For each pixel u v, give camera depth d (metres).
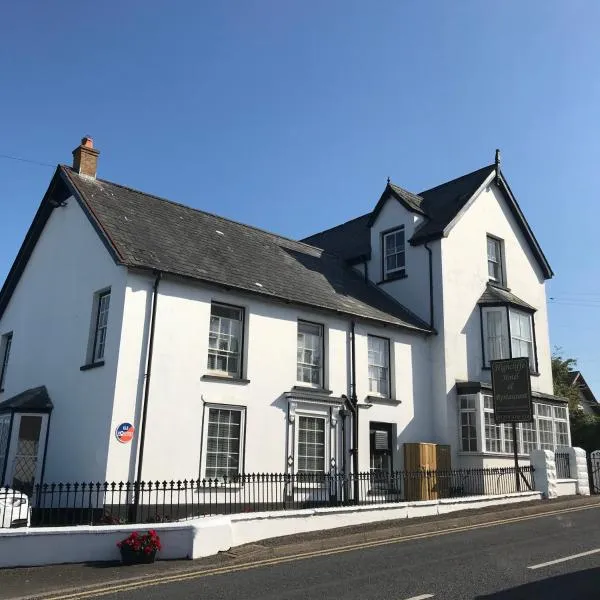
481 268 21.50
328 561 9.43
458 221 21.02
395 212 21.86
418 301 20.34
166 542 9.68
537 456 17.77
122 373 12.73
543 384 22.52
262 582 8.09
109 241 13.65
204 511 13.26
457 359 19.64
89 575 8.54
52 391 15.05
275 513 11.30
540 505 15.67
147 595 7.51
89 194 15.69
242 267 16.42
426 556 9.67
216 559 9.50
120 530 9.61
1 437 14.75
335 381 16.86
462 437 18.92
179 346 13.72
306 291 17.28
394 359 18.55
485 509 14.93
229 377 14.46
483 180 22.23
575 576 8.16
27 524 10.83
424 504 13.88
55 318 15.84
